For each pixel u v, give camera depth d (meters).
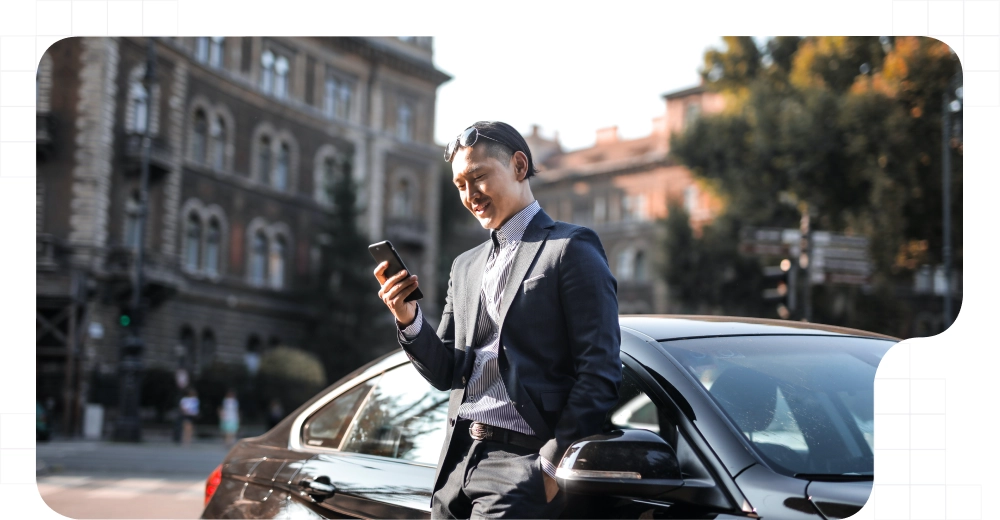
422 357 2.26
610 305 2.10
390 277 2.24
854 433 2.10
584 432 1.98
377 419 2.80
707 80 35.00
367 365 3.10
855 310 26.00
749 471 1.87
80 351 28.14
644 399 2.82
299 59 40.16
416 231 44.72
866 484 1.92
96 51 30.17
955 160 24.92
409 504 2.40
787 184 30.66
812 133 27.86
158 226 32.88
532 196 2.32
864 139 26.22
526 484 2.03
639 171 57.97
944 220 23.98
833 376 2.27
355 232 39.97
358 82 43.06
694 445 1.97
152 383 30.75
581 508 2.01
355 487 2.61
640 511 1.94
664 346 2.26
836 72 28.75
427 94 46.06
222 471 3.26
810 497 1.79
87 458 17.59
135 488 11.71
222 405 31.95
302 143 40.38
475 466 2.14
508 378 2.12
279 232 39.16
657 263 38.62
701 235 37.16
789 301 19.33
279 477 2.94
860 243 19.44
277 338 38.75
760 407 2.07
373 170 43.50
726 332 2.42
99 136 29.98
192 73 34.56
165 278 31.66
